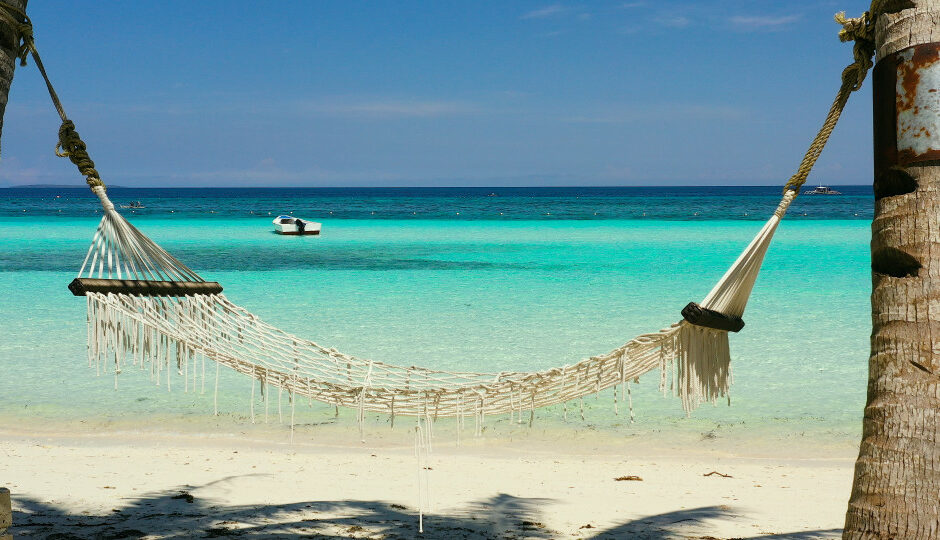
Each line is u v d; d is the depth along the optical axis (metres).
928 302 2.22
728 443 7.03
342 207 84.25
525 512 5.13
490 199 114.56
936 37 2.29
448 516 5.00
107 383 9.02
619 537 4.60
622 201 98.94
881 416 2.26
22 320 13.17
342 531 4.65
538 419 7.79
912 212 2.29
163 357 3.97
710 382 3.49
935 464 2.14
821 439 7.13
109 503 5.18
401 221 54.53
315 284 18.59
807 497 5.57
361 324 13.14
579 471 6.25
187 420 7.67
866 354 10.70
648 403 8.31
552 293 16.92
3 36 2.68
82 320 13.17
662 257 25.42
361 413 4.02
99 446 6.86
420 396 4.02
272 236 36.78
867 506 2.23
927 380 2.19
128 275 4.09
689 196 125.50
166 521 4.78
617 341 11.62
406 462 6.50
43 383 9.00
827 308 14.59
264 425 7.54
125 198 121.19
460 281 19.14
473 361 10.24
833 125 3.05
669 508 5.27
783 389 8.91
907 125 2.31
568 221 53.09
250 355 4.19
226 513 5.00
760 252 3.28
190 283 4.19
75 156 3.85
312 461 6.48
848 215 57.31
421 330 12.58
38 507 5.04
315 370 4.26
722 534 4.66
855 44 2.78
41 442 6.95
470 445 7.02
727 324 3.38
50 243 29.97
